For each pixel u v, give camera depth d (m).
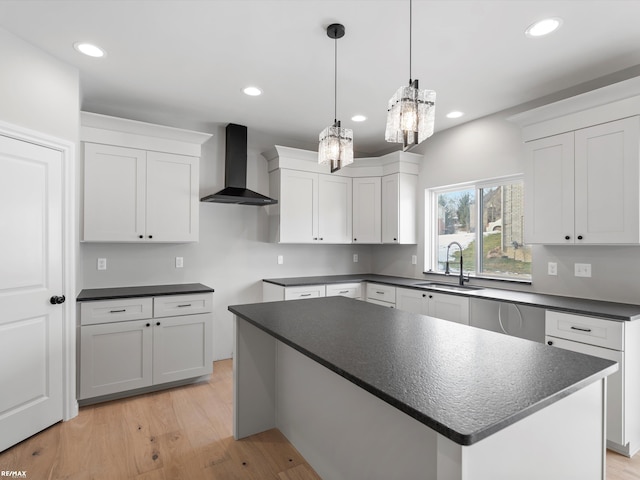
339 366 1.21
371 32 2.09
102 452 2.08
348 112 3.40
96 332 2.70
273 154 3.94
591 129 2.44
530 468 1.03
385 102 3.15
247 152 3.98
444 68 2.52
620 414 2.08
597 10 1.88
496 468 0.93
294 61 2.44
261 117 3.53
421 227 4.15
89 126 2.86
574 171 2.53
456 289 3.37
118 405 2.71
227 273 3.88
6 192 2.09
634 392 2.13
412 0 1.81
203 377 3.23
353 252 4.79
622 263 2.55
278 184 3.92
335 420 1.77
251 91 2.92
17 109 2.12
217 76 2.65
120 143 2.98
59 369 2.41
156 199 3.14
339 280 4.02
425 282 3.85
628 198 2.26
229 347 3.89
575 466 1.18
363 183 4.34
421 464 1.29
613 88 2.28
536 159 2.77
